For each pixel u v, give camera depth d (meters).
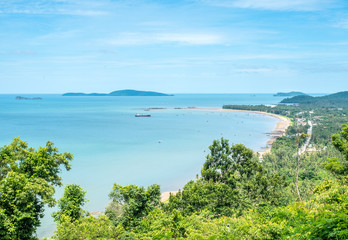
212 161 46.34
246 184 38.00
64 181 77.50
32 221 23.83
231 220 23.31
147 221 27.67
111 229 25.06
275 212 22.73
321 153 108.69
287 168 88.00
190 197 35.03
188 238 20.50
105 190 70.56
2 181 23.28
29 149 29.27
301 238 13.30
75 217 26.97
